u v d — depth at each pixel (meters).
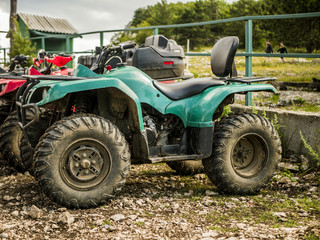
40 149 3.36
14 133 4.79
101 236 2.93
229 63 4.19
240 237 2.88
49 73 5.63
